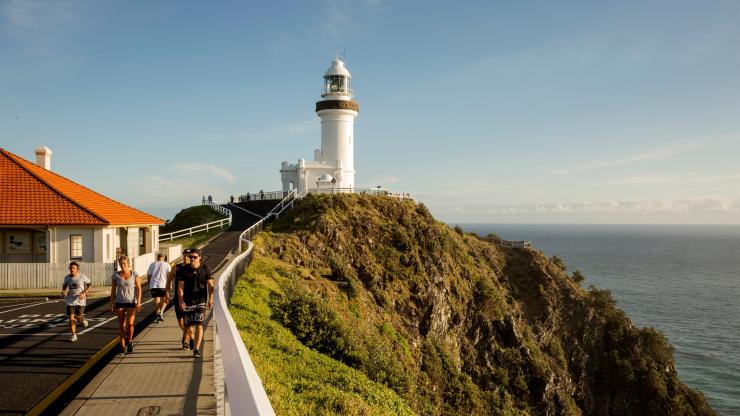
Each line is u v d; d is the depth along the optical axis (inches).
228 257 1264.8
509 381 1887.3
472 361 1860.2
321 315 710.5
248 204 2701.8
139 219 1396.4
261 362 483.5
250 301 729.0
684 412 2078.0
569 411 1982.0
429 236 2130.9
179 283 441.1
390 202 2198.6
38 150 1481.3
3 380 371.2
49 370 397.4
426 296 1797.5
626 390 2224.4
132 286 452.8
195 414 301.7
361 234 1909.4
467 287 2082.9
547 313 2381.9
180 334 528.1
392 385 685.9
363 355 697.6
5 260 1155.3
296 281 1087.6
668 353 2341.3
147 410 308.2
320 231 1807.3
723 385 2561.5
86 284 522.0
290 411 379.9
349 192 2298.2
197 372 389.7
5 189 1196.5
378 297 1603.1
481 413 1526.8
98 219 1150.3
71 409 310.3
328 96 2696.9
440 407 1250.6
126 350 451.2
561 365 2217.0
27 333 544.1
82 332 552.7
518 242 2839.6
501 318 2074.3
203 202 2957.7
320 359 579.8
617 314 2503.7
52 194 1206.3
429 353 1585.9
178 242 1724.9
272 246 1583.4
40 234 1169.4
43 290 971.3
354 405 426.0
